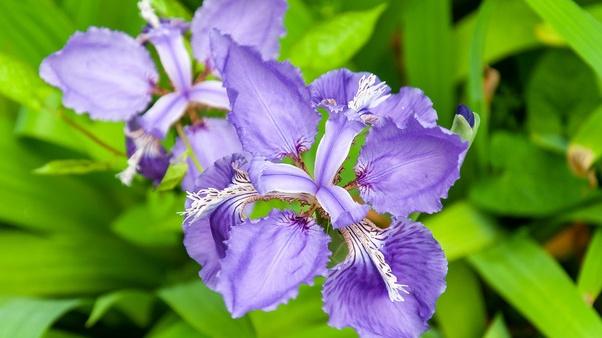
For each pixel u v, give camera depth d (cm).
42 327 39
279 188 32
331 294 31
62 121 46
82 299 45
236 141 40
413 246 31
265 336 43
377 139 32
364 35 44
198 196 33
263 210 40
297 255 32
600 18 48
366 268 32
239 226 32
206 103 40
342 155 33
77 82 39
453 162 30
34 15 48
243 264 31
